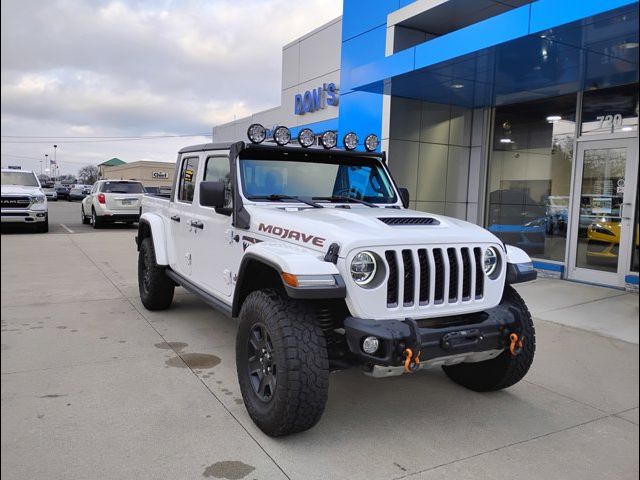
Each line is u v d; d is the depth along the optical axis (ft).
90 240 47.55
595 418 12.55
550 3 19.95
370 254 10.61
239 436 11.20
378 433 11.57
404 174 33.78
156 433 11.21
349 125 37.27
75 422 11.60
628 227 26.66
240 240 13.88
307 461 10.30
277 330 10.64
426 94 31.73
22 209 51.67
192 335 18.24
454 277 11.53
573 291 26.53
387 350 10.06
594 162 28.60
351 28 36.96
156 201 21.71
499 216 35.01
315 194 15.08
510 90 29.89
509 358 12.91
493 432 11.75
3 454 10.19
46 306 22.15
